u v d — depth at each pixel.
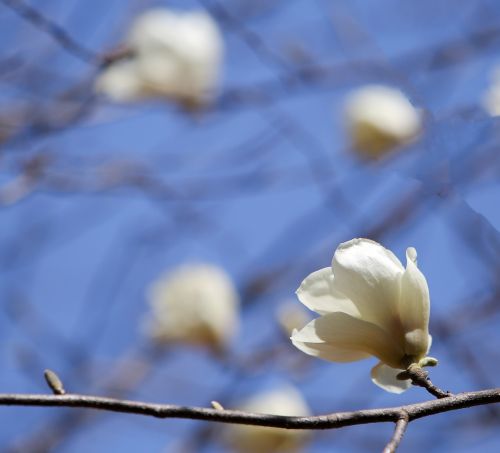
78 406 1.76
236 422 1.75
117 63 2.64
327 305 1.79
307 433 2.49
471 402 1.75
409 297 1.79
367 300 1.79
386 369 1.80
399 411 1.75
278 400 2.52
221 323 2.55
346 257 1.79
